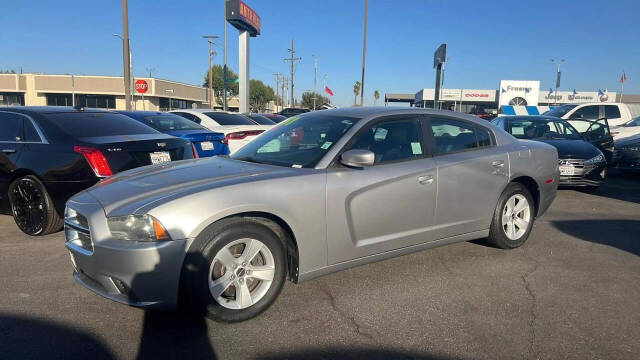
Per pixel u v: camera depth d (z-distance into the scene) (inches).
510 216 179.2
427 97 2140.7
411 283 147.9
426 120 161.0
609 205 273.9
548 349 107.8
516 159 177.3
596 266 165.3
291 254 130.0
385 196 141.1
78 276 123.4
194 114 402.3
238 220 116.3
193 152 229.3
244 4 901.2
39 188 189.0
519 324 120.2
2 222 222.5
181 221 108.7
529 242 195.0
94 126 206.1
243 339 111.4
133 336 112.3
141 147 199.3
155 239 107.3
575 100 2300.7
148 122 311.9
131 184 125.9
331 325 118.9
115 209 112.5
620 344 110.3
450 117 169.0
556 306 131.4
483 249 184.5
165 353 104.9
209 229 112.3
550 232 211.6
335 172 133.2
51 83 2139.5
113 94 2166.6
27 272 154.0
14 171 193.6
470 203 164.4
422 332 115.6
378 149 145.6
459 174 159.2
